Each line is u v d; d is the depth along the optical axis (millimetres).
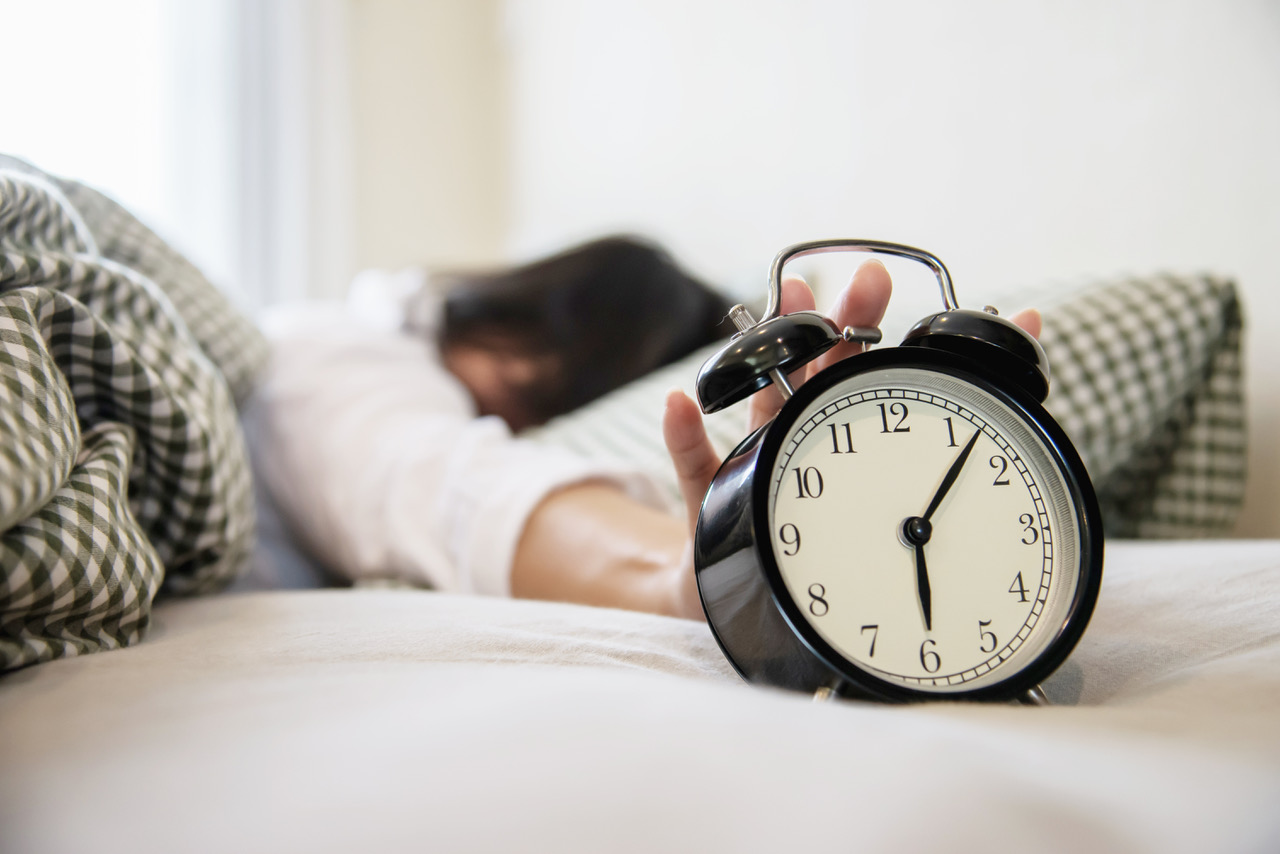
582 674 401
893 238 1602
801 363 467
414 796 265
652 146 2203
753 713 330
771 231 1874
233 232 2240
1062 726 349
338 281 2449
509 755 287
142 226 949
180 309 952
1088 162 1272
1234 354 1004
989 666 442
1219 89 1109
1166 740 335
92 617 502
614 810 257
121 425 629
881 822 249
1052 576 467
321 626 535
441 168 2797
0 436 385
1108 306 979
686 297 1482
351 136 2592
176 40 2154
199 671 440
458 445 963
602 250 1508
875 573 447
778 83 1829
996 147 1402
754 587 435
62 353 586
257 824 258
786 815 254
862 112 1646
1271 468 1098
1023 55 1354
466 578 816
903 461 469
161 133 2152
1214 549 704
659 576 686
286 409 1124
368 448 1030
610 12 2318
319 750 301
